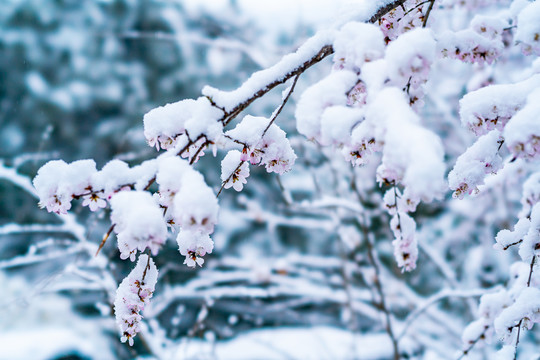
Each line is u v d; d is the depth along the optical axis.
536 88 1.44
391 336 3.85
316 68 4.77
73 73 13.23
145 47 12.54
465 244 6.04
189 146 1.33
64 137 12.34
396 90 1.03
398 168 0.94
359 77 1.18
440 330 5.00
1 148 12.31
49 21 13.74
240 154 1.55
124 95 12.62
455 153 4.98
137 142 5.84
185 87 12.12
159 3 11.89
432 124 5.14
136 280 1.49
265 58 4.65
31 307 6.95
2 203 9.64
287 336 6.46
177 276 6.04
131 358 4.59
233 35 4.98
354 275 5.94
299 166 5.33
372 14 1.45
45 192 1.28
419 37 1.08
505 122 1.50
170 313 5.69
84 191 1.28
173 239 5.55
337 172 4.50
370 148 1.36
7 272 9.32
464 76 4.80
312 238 9.16
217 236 9.53
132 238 1.12
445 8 2.88
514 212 4.88
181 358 4.39
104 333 6.48
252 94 1.34
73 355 6.06
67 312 7.16
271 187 7.10
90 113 12.81
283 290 4.75
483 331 2.25
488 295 2.27
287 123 4.66
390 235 4.93
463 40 1.62
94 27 13.27
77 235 3.86
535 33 1.35
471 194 1.71
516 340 1.97
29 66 13.18
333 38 1.39
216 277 4.73
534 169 2.86
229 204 9.19
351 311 4.76
